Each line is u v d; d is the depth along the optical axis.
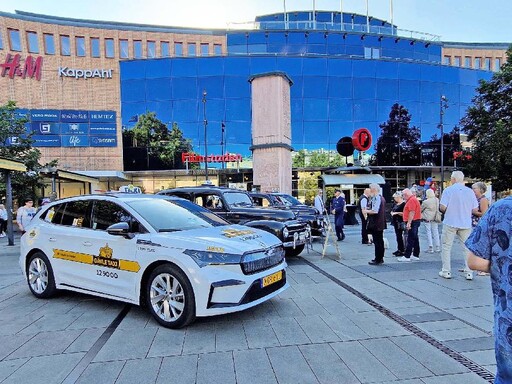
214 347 3.79
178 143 31.08
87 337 4.10
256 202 12.17
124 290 4.71
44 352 3.73
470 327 4.28
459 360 3.45
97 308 5.16
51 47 32.56
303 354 3.60
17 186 19.81
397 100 32.44
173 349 3.75
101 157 31.95
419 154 32.66
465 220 6.46
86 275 5.12
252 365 3.39
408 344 3.81
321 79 31.34
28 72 31.91
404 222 8.62
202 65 31.06
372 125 31.92
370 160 31.80
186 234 4.66
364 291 5.86
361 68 31.89
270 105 15.25
